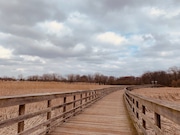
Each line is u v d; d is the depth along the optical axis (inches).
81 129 183.8
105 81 3344.0
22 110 114.6
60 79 2938.0
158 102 86.3
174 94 1135.6
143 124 135.7
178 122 60.1
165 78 3243.1
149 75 3427.7
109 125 203.9
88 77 3358.8
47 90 794.8
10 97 98.3
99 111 308.7
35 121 262.5
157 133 87.0
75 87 1206.9
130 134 168.6
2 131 209.0
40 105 379.9
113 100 534.3
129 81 3334.2
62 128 186.2
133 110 217.9
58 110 348.2
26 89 766.5
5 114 281.1
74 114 265.6
